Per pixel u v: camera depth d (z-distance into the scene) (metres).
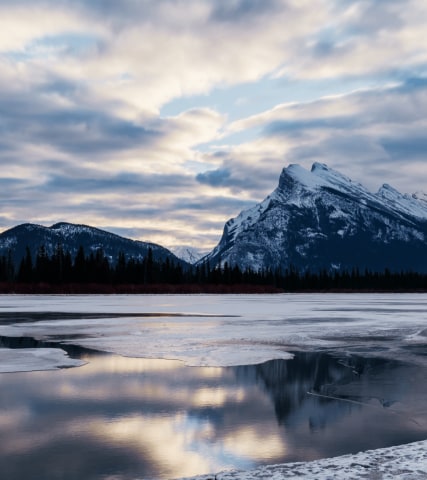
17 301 93.12
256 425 14.62
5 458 12.14
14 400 17.16
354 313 60.50
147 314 57.09
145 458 12.15
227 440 13.37
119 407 16.39
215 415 15.59
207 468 11.58
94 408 16.27
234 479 9.67
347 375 21.80
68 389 18.80
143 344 30.34
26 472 11.34
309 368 23.31
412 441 13.24
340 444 13.04
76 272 150.50
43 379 20.52
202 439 13.45
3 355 26.05
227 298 117.88
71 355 26.38
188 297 124.50
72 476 11.13
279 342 32.09
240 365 23.91
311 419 15.22
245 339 33.19
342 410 16.28
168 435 13.75
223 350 28.14
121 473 11.30
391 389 19.12
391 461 10.38
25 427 14.34
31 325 42.66
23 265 145.62
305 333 37.03
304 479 9.41
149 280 161.88
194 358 25.58
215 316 54.22
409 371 22.67
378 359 25.88
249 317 52.78
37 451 12.58
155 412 15.86
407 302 98.31
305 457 12.14
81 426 14.48
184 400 17.33
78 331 37.72
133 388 18.97
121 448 12.79
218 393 18.39
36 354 26.38
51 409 16.12
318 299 116.94
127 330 38.44
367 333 37.47
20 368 22.77
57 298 110.00
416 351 28.69
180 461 11.98
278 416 15.51
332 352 28.20
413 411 16.06
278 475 9.77
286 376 21.48
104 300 99.94
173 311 63.19
